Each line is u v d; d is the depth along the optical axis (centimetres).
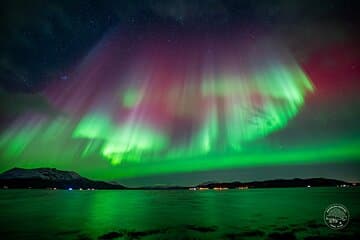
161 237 2941
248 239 2806
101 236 3023
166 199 11112
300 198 9644
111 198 12081
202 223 3934
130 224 3888
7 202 9050
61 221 4247
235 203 8012
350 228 3228
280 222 3875
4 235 3162
